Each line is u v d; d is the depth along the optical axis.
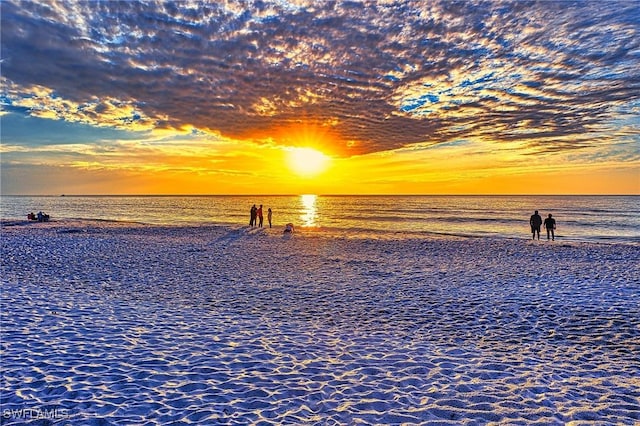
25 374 5.15
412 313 8.68
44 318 7.62
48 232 26.12
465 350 6.47
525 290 10.73
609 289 10.70
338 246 20.14
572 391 4.96
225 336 6.96
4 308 8.17
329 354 6.20
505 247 19.67
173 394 4.72
